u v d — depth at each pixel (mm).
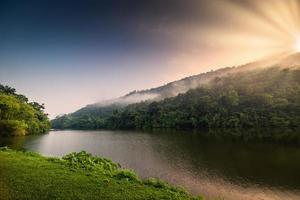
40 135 132500
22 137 110688
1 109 115562
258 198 30828
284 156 55594
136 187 18984
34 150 70812
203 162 51344
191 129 165625
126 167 47188
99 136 132000
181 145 79062
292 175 40625
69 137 126688
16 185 17453
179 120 186625
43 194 15938
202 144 79375
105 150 72500
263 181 37562
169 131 153750
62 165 25016
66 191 16812
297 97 185875
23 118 131750
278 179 38562
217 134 115750
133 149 73062
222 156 57500
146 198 16453
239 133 116188
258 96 192000
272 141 80000
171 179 38844
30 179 19078
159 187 20188
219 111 182500
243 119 159500
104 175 22203
